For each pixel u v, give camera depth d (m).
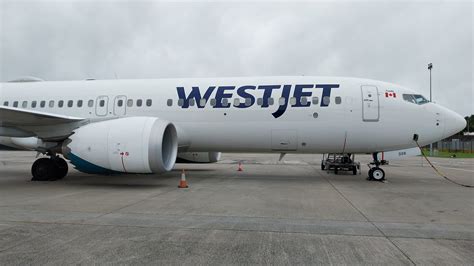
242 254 4.01
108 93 11.91
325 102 10.62
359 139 10.66
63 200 7.43
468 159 32.41
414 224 5.48
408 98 10.67
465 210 6.61
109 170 9.59
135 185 10.04
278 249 4.20
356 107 10.50
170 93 11.54
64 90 12.31
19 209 6.46
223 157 33.59
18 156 32.22
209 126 11.16
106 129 9.57
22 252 4.02
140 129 9.38
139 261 3.77
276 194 8.46
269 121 10.84
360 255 3.99
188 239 4.59
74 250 4.11
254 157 33.34
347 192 8.86
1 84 13.14
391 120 10.48
